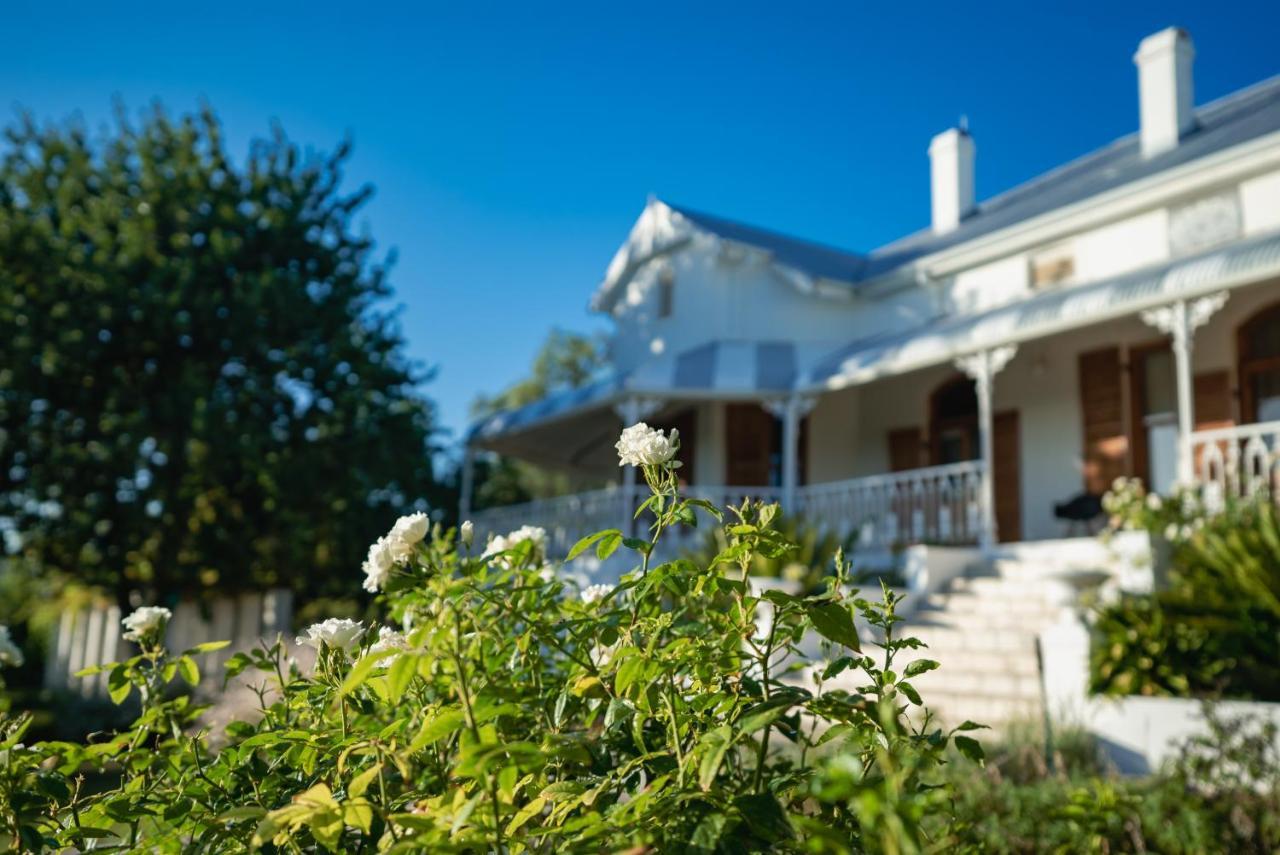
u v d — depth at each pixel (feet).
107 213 63.10
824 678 7.51
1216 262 38.50
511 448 75.72
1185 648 27.50
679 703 7.08
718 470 61.93
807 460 61.52
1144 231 49.24
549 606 7.76
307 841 6.99
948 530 48.11
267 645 9.18
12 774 7.31
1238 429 37.70
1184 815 15.66
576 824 5.81
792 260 66.23
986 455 45.57
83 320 59.77
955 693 29.86
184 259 62.44
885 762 4.32
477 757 5.37
